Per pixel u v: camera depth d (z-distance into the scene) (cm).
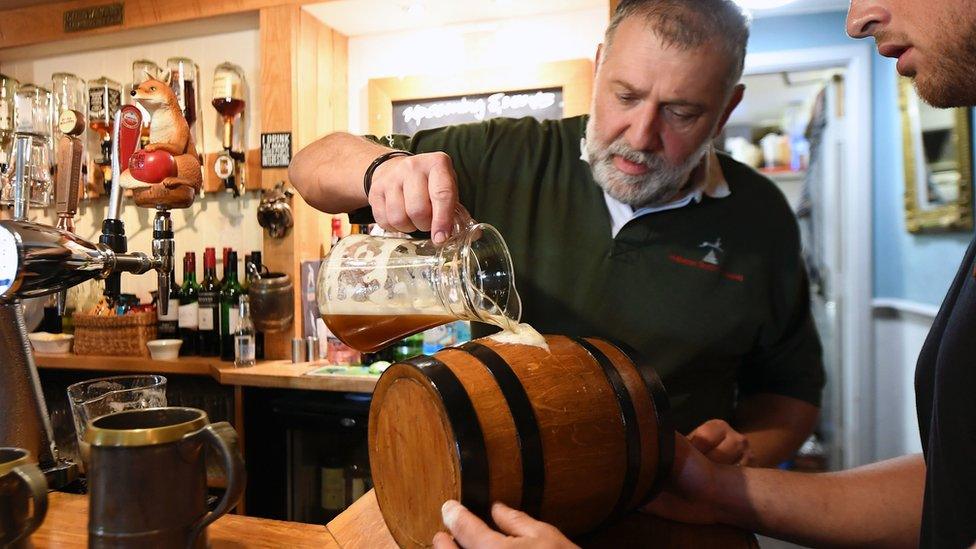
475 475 69
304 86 268
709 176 142
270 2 262
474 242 91
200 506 72
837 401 314
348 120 301
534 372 80
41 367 273
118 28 286
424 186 91
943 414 68
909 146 266
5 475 70
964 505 65
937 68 68
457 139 153
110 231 104
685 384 138
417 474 77
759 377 155
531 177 145
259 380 233
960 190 224
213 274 275
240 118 287
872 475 98
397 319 94
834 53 295
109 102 295
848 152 302
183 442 70
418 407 77
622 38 119
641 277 138
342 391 238
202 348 273
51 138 170
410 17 276
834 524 93
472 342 89
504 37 278
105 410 103
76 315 273
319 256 283
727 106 134
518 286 140
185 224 301
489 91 270
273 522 95
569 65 260
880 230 303
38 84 326
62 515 92
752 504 94
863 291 304
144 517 68
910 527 92
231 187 280
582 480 76
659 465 84
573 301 139
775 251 144
